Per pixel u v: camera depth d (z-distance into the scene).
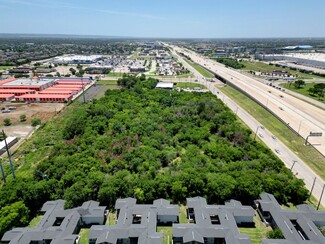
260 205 65.75
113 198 69.12
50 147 103.38
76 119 125.62
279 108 147.88
